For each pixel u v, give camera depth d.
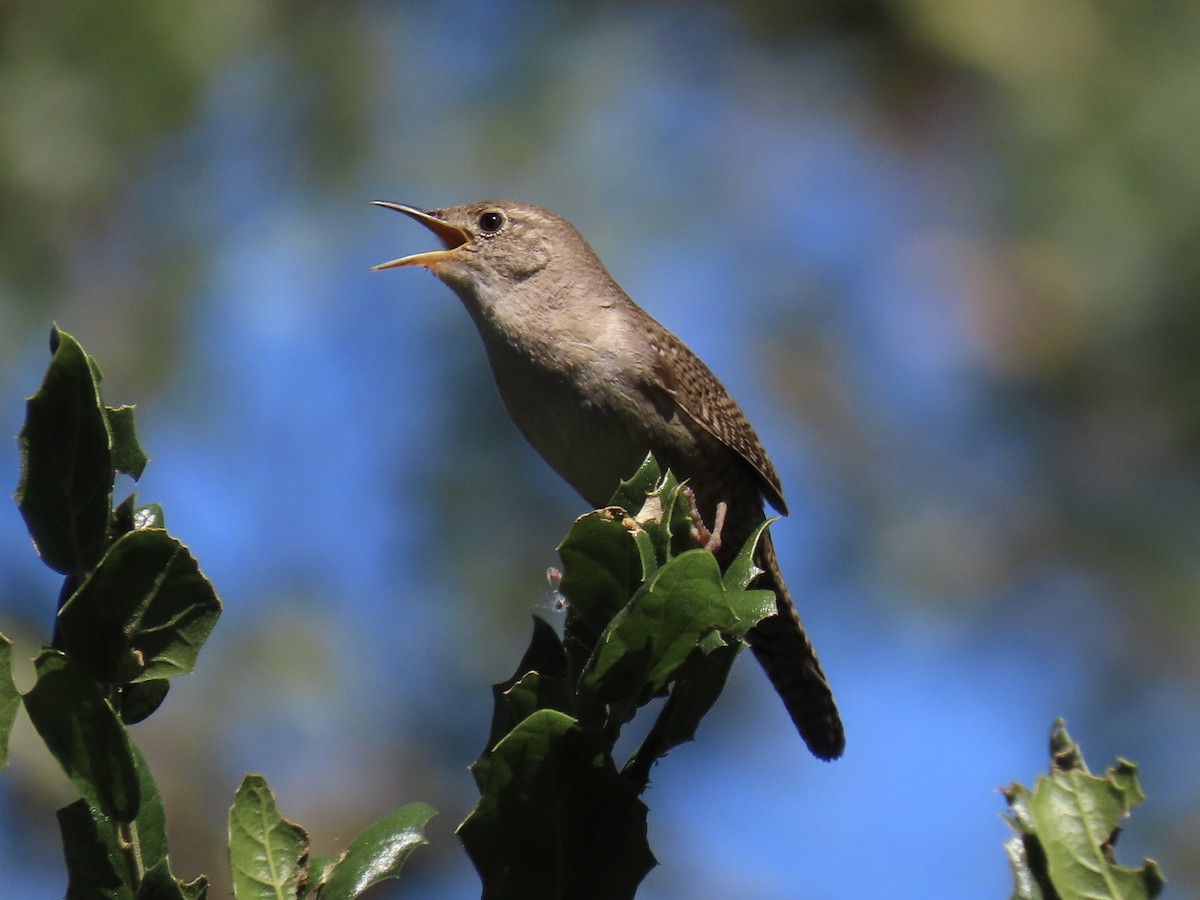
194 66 10.53
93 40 10.43
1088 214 10.72
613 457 7.89
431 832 10.56
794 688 8.09
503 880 3.66
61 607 3.58
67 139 10.38
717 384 8.05
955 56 11.30
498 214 8.18
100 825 3.53
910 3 11.42
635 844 3.68
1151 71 10.77
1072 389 11.09
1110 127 10.73
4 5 10.52
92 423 3.63
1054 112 10.91
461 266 8.21
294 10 11.30
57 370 3.62
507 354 7.98
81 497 3.64
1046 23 11.12
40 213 10.34
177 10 10.56
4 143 10.29
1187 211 10.44
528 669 4.32
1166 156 10.56
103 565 3.53
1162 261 10.50
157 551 3.56
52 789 9.77
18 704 3.53
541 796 3.66
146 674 3.59
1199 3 10.91
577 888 3.67
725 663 3.83
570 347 7.77
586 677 3.82
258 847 3.80
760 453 8.14
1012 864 4.10
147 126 10.48
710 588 3.74
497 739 4.25
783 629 8.05
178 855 10.21
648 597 3.75
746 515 8.36
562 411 7.85
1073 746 4.18
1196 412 10.69
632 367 7.70
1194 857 10.80
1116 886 4.01
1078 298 10.84
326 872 3.81
